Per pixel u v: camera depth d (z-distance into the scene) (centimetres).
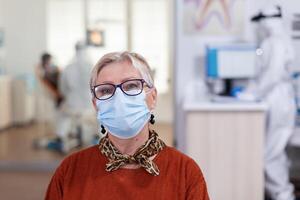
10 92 639
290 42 289
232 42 313
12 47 663
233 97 285
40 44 657
